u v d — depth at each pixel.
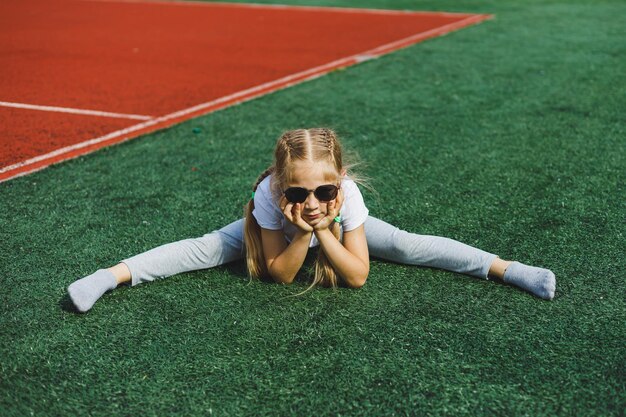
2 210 3.87
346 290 2.96
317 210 2.72
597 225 3.60
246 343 2.58
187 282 3.04
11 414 2.20
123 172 4.53
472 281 3.02
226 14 13.34
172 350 2.54
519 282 2.92
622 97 6.52
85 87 7.19
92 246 3.42
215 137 5.34
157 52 9.22
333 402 2.25
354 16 13.01
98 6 14.46
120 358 2.50
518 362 2.44
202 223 3.70
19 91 6.97
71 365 2.46
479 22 11.64
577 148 4.99
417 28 11.34
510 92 6.75
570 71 7.68
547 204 3.90
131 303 2.86
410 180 4.34
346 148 5.01
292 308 2.82
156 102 6.59
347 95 6.70
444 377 2.37
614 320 2.70
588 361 2.44
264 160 4.79
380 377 2.37
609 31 10.44
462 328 2.66
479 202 3.95
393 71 7.79
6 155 4.96
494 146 5.05
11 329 2.67
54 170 4.57
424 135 5.36
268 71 8.08
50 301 2.89
